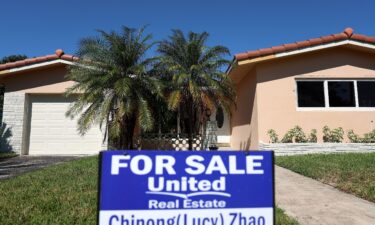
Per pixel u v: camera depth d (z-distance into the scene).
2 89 19.20
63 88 12.22
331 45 10.67
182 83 10.30
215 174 2.38
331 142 10.45
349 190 5.59
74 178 6.44
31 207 4.40
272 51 10.50
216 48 10.62
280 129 10.82
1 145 11.88
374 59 11.33
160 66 10.28
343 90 11.24
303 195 5.39
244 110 12.95
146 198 2.31
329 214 4.39
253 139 11.46
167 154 2.37
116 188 2.30
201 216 2.34
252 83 11.61
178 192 2.34
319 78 11.13
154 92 9.71
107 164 2.31
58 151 12.23
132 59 10.02
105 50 9.88
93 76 9.53
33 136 12.27
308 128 10.90
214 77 10.45
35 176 6.63
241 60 10.46
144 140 11.25
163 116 10.73
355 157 8.52
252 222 2.37
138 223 2.29
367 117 11.08
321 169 7.16
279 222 3.97
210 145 12.37
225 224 2.35
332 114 11.01
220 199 2.37
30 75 12.23
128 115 9.90
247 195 2.38
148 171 2.34
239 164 2.41
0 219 3.93
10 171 7.77
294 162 8.21
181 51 10.75
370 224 4.01
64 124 12.34
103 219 2.26
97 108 9.76
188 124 11.13
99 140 12.30
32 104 12.38
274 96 10.93
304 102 11.08
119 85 9.20
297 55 11.07
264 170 2.42
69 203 4.65
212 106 10.52
